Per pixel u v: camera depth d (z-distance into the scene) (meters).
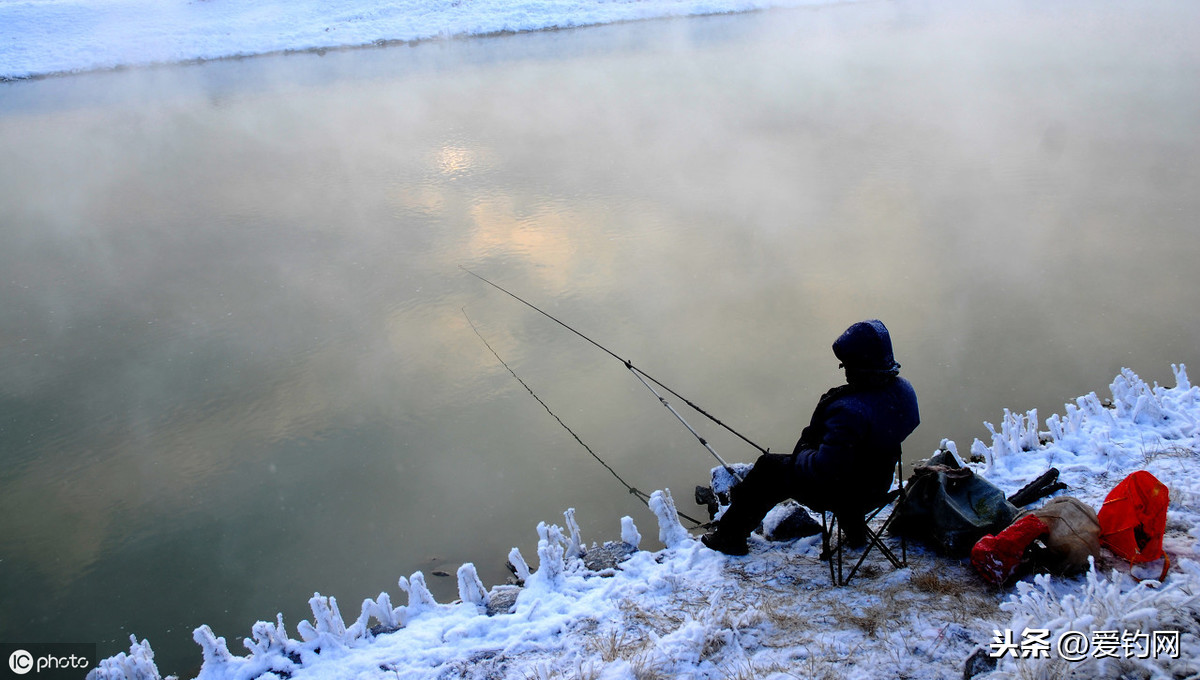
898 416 3.77
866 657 3.55
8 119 22.02
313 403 8.34
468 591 4.58
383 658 4.07
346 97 22.39
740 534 4.50
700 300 10.04
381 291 10.83
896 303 9.62
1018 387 7.79
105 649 5.50
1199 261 10.38
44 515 6.86
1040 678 3.08
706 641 3.79
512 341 9.35
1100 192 13.14
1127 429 5.63
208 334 9.88
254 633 4.14
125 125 20.67
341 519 6.64
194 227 13.55
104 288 11.30
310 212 13.95
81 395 8.65
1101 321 8.95
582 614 4.28
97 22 33.09
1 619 5.80
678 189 14.17
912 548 4.38
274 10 34.09
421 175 15.60
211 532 6.57
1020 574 3.89
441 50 28.42
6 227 13.96
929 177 14.24
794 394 7.95
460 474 7.10
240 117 20.84
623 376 8.48
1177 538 4.11
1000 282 10.04
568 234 12.43
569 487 6.85
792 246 11.52
